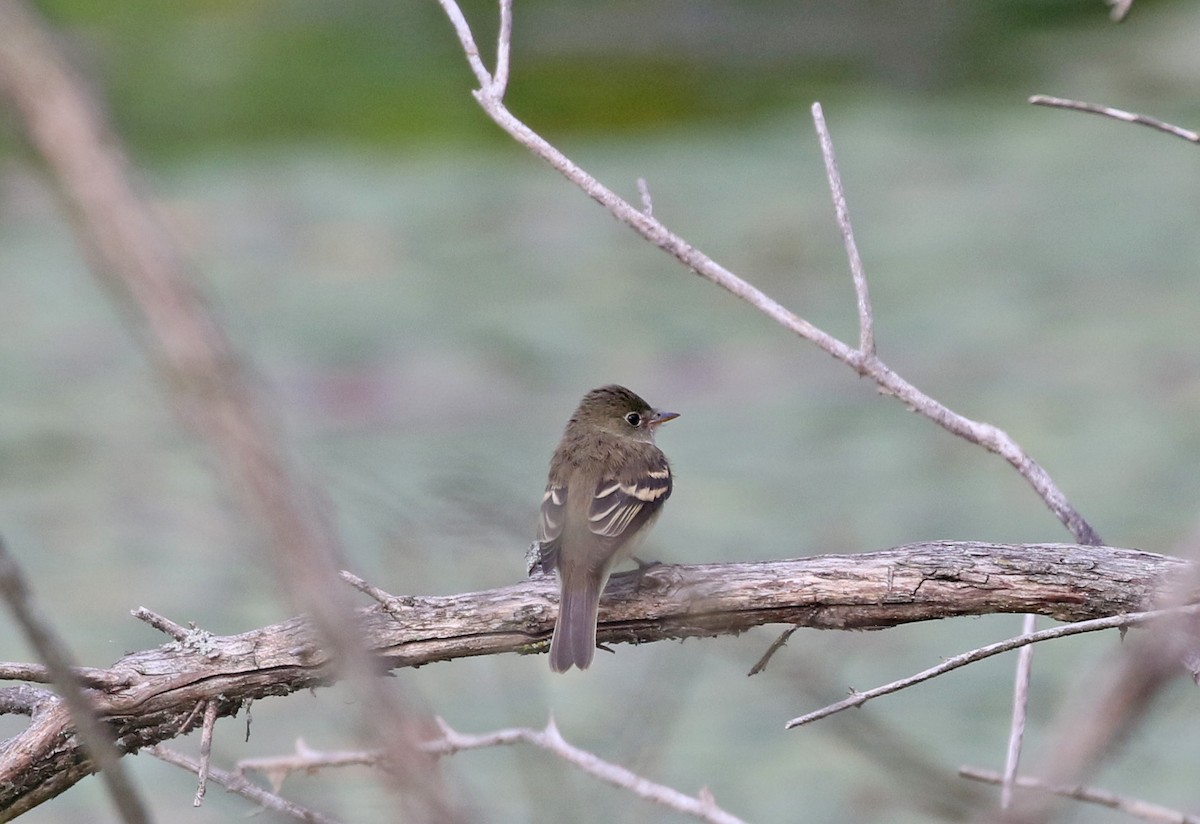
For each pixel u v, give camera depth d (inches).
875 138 1066.7
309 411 667.4
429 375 709.3
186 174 1022.4
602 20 1332.4
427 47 1285.7
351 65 1239.5
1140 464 606.9
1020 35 1288.1
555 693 418.9
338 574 64.8
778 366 735.7
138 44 1241.4
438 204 971.9
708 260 218.7
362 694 66.8
